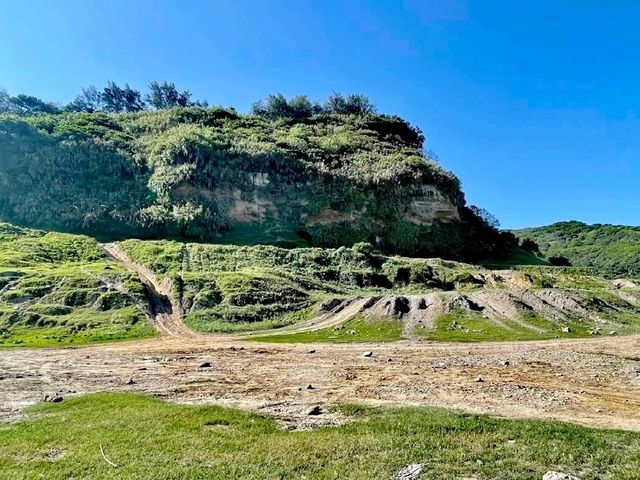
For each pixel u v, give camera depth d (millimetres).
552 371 34406
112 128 171750
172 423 19703
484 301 72688
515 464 14852
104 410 22391
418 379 31125
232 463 15219
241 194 140375
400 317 66000
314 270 97500
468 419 19672
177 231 120938
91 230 115438
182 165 139000
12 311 62344
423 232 152375
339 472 14438
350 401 24641
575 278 117750
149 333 60250
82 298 67875
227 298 72625
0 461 15711
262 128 199000
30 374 34531
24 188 123250
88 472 14609
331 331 61531
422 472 14383
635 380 31062
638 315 72875
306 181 150750
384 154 183625
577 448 16109
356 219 147750
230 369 36219
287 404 24234
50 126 152750
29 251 89688
